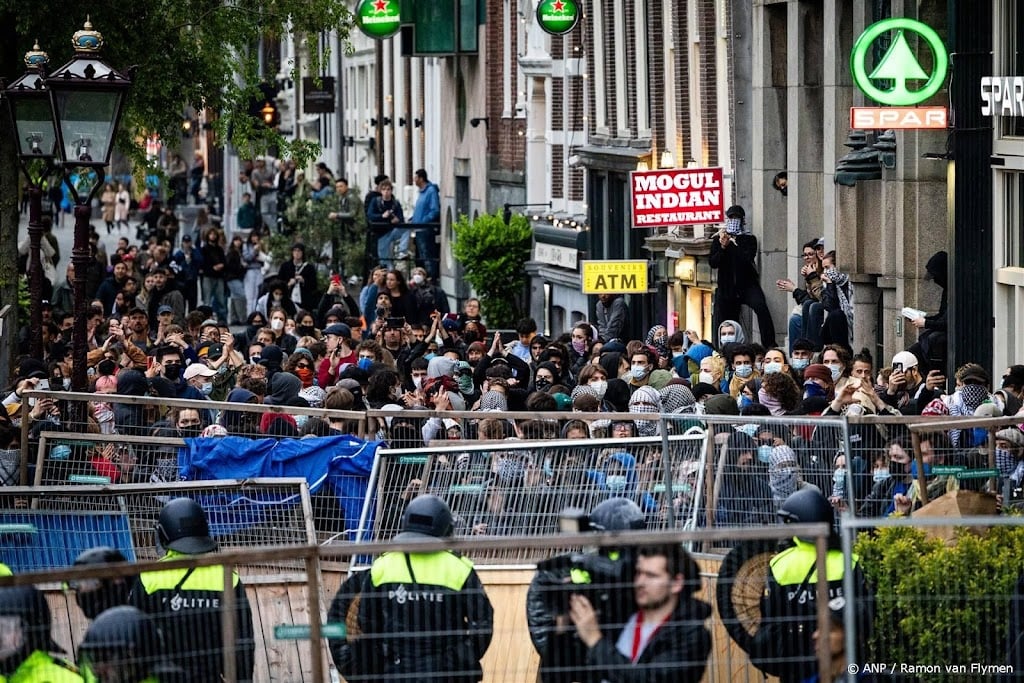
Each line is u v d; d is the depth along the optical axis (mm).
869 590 24609
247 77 69500
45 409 38906
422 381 49250
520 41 93812
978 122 49500
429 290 76562
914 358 43906
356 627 24438
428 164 115875
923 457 31250
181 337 56344
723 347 50094
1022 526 26484
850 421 31125
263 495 33750
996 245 49469
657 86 74562
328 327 55531
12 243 57781
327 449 35562
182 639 23188
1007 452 31594
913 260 54969
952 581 25156
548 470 32375
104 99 42625
